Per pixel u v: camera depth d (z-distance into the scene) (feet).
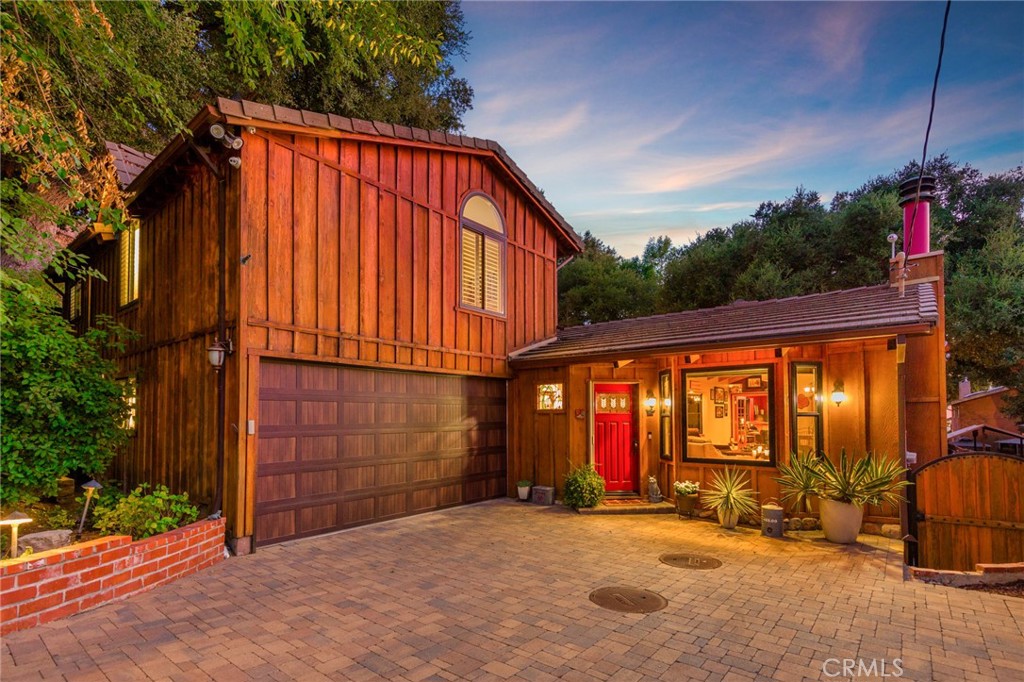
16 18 15.16
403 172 28.09
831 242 57.31
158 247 27.84
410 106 54.13
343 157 24.97
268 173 21.72
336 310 24.04
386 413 26.48
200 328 23.04
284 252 22.07
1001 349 46.93
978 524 19.72
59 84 15.97
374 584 16.51
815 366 25.61
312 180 23.47
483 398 32.96
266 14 19.74
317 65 45.93
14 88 15.44
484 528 24.75
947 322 47.44
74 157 16.01
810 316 26.05
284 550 20.43
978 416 60.18
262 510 20.75
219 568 18.08
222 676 10.48
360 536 22.95
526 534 23.56
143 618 13.50
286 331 21.91
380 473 25.90
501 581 16.89
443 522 26.05
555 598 15.35
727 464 26.96
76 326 39.83
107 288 34.86
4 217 15.05
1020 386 47.80
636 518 27.14
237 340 20.40
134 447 29.12
